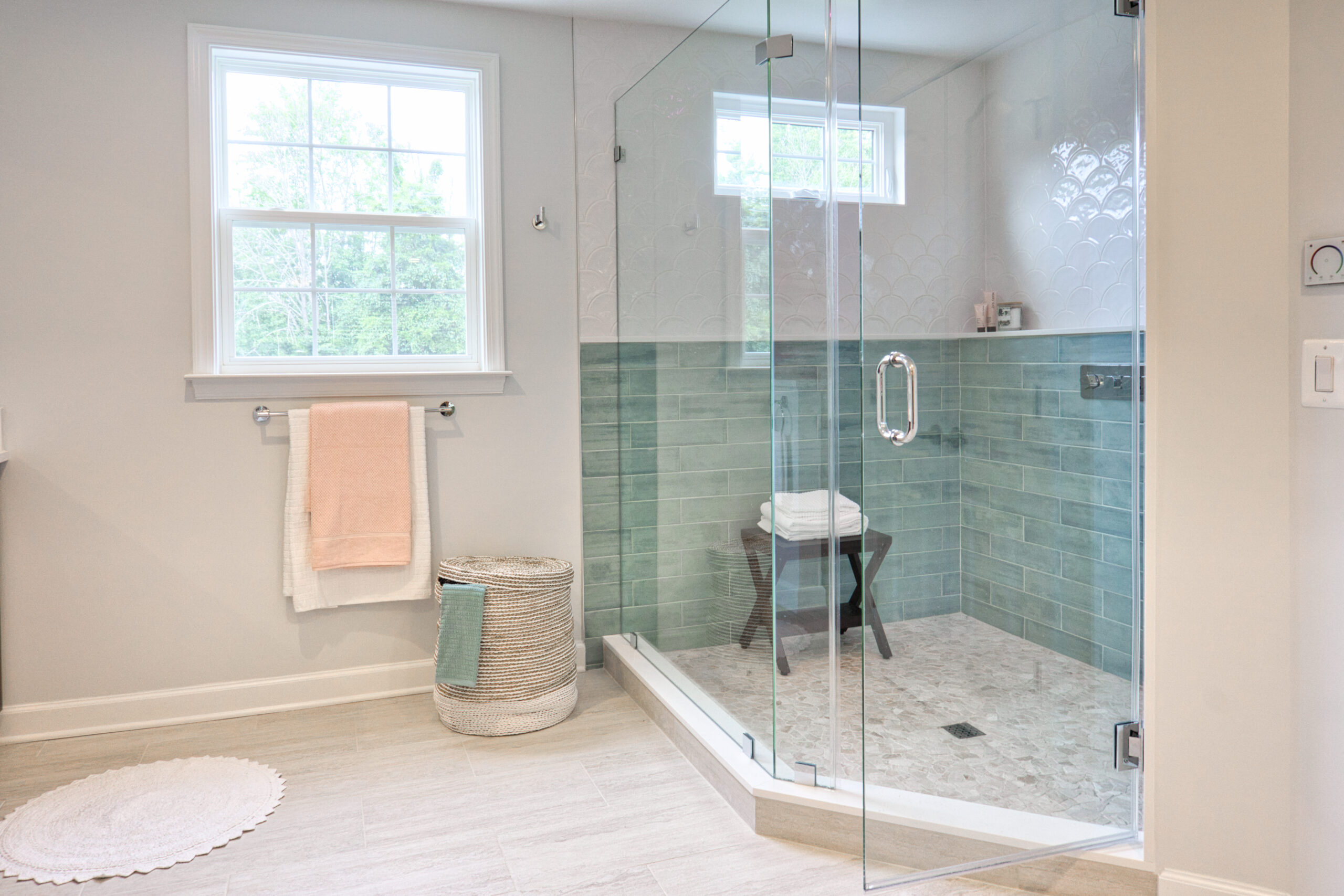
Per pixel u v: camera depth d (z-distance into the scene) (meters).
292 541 2.97
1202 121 1.78
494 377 3.24
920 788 1.93
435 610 3.23
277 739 2.81
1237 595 1.79
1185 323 1.82
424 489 3.12
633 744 2.77
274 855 2.14
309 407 3.01
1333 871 1.72
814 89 2.12
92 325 2.79
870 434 1.93
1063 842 1.97
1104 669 1.99
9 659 2.78
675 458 2.87
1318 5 1.65
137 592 2.89
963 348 1.95
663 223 2.90
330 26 2.98
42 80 2.71
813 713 2.24
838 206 1.96
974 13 1.92
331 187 3.12
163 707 2.93
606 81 3.30
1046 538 1.98
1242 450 1.77
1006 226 1.95
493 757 2.68
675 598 2.93
